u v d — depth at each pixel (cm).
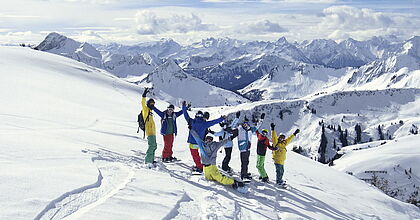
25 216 522
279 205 998
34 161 809
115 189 742
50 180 691
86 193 676
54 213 563
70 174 760
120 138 1545
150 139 1123
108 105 2962
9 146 899
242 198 973
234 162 1577
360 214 1273
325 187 1595
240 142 1245
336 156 14975
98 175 793
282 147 1279
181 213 688
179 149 1617
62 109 2069
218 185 1036
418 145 13575
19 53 6019
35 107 1889
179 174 1091
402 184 10588
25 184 639
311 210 1052
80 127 1617
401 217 1569
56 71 4969
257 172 1470
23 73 3475
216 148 1071
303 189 1369
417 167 11488
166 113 1250
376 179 10862
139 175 898
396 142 15075
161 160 1266
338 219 1053
